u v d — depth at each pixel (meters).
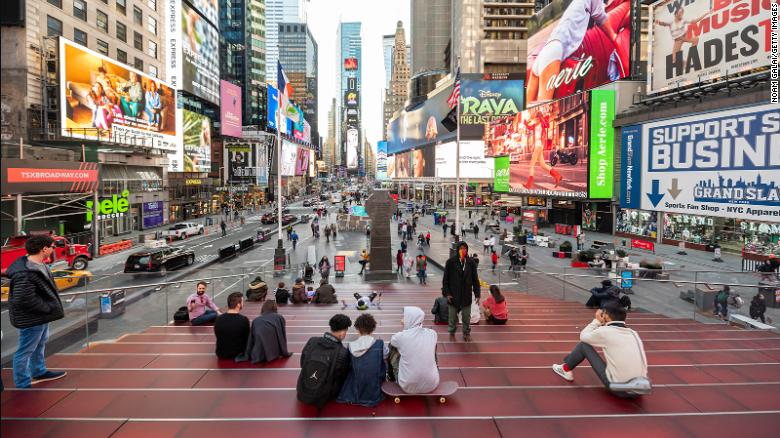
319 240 48.97
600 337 6.08
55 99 36.59
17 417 5.35
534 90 69.31
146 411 5.54
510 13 106.62
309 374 5.59
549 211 63.66
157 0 56.84
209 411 5.56
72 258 28.47
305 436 4.95
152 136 51.06
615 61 50.19
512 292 23.00
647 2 41.50
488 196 103.50
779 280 13.72
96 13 44.56
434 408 5.67
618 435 4.99
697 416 5.42
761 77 30.83
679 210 37.78
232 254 37.34
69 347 9.82
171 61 70.31
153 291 13.29
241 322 7.70
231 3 127.62
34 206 33.97
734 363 7.88
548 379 6.71
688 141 36.75
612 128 46.59
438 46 156.38
